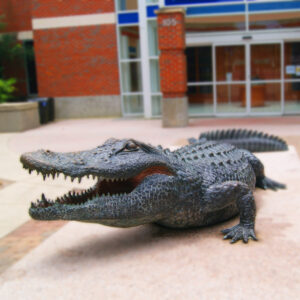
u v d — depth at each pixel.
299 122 13.22
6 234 4.55
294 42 14.99
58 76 17.89
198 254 3.37
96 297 2.79
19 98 20.06
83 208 3.14
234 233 3.66
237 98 15.74
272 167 6.41
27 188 6.62
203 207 3.79
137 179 3.60
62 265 3.32
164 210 3.56
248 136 8.08
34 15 17.55
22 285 3.02
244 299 2.67
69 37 17.44
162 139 10.89
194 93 16.08
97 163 3.21
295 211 4.34
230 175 4.07
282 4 14.19
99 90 17.67
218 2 14.16
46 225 4.83
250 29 14.98
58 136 12.53
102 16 16.94
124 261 3.32
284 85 15.32
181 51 13.19
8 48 20.03
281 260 3.20
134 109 17.73
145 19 15.78
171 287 2.87
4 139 12.40
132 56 17.41
